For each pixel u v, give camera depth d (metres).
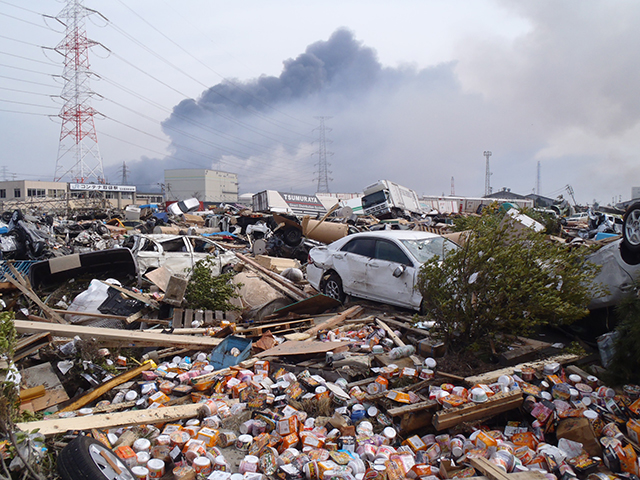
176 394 4.82
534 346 5.46
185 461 3.56
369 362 5.23
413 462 3.57
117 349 5.88
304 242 15.88
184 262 10.47
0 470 2.89
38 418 4.12
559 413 4.09
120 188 54.53
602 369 4.87
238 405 4.48
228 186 112.12
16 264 10.64
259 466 3.54
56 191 62.50
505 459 3.44
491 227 5.29
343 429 4.03
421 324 6.56
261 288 9.54
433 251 7.72
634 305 4.52
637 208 5.40
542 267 4.99
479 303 5.01
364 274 8.04
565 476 3.40
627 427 3.88
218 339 6.45
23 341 5.27
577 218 29.55
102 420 3.90
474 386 4.39
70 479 2.69
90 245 17.17
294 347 5.86
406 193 32.44
